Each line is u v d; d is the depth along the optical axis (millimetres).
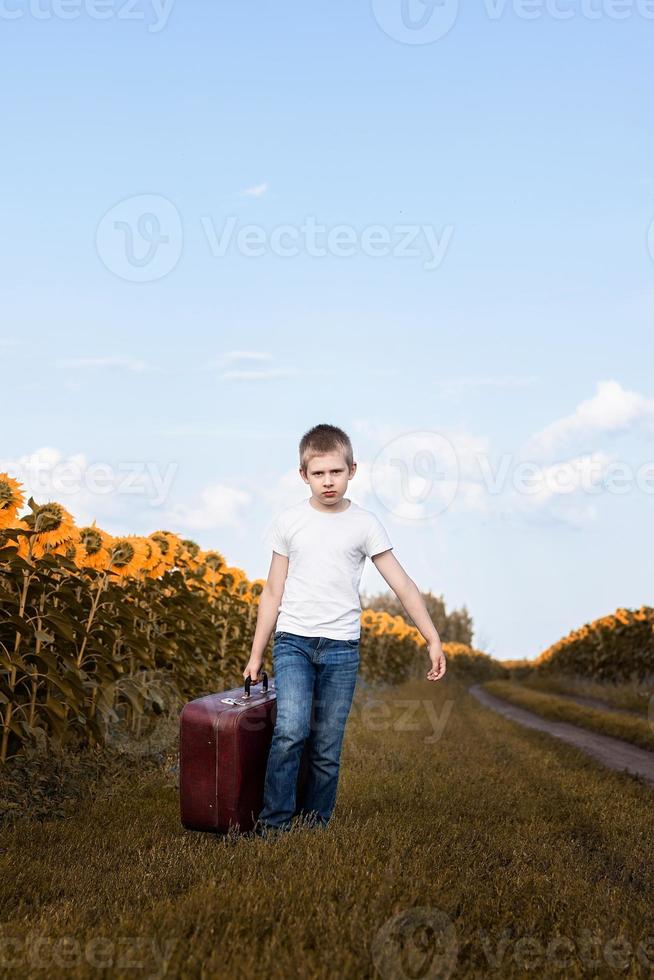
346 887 2877
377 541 4184
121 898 2916
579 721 15422
